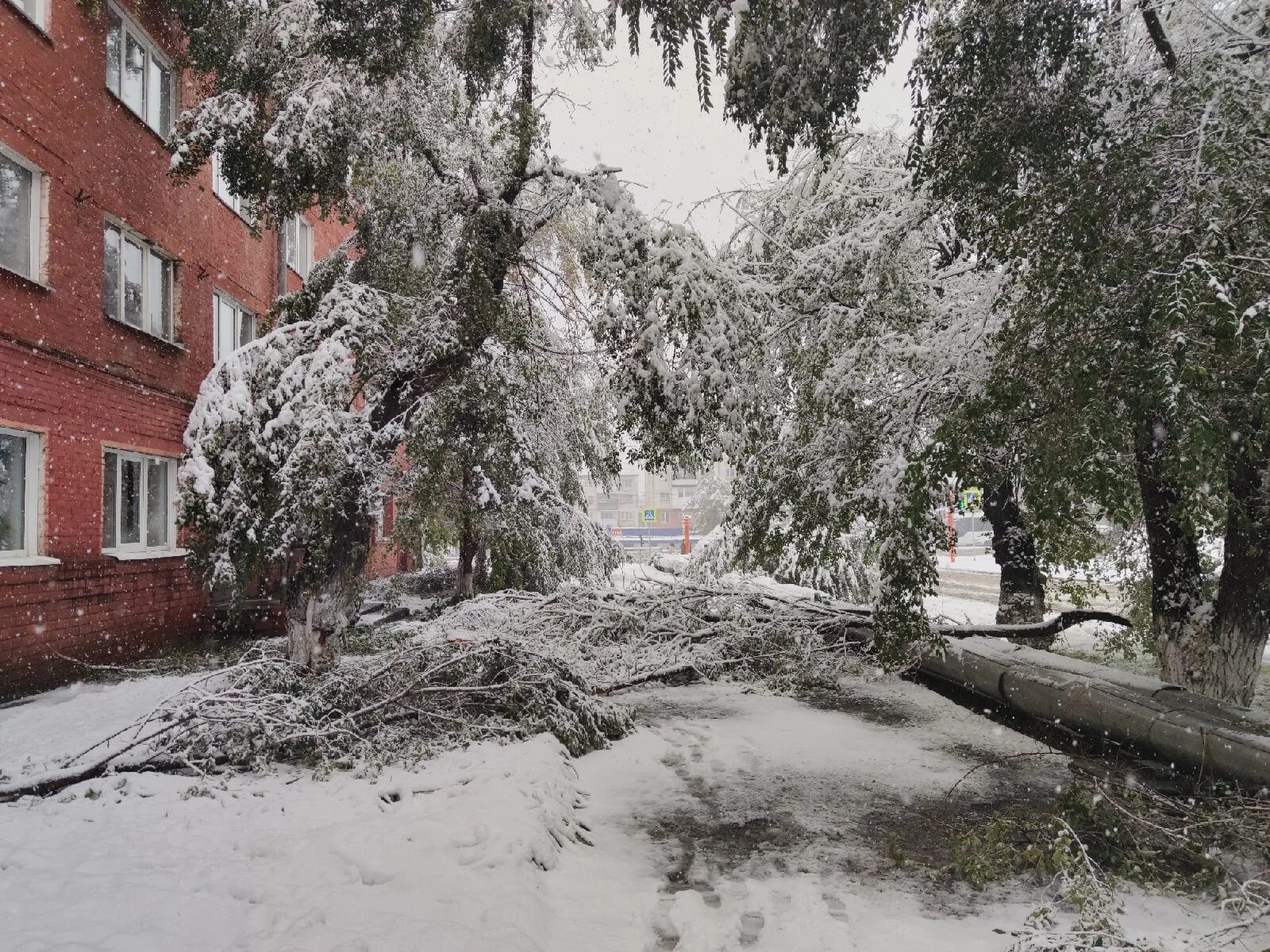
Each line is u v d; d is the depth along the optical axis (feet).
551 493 41.60
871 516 25.35
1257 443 17.56
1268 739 16.25
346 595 23.43
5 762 18.52
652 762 20.07
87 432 30.96
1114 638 30.66
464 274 24.32
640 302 21.84
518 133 22.99
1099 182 16.48
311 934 10.49
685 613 32.12
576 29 23.72
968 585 61.82
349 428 22.62
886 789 18.11
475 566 46.11
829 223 28.96
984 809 16.78
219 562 21.43
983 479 25.61
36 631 27.22
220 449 21.38
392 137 24.08
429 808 15.24
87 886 11.74
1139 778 18.54
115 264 33.53
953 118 18.61
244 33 24.09
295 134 22.43
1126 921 11.93
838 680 29.66
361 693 20.85
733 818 16.43
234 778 17.43
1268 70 16.78
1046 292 17.61
